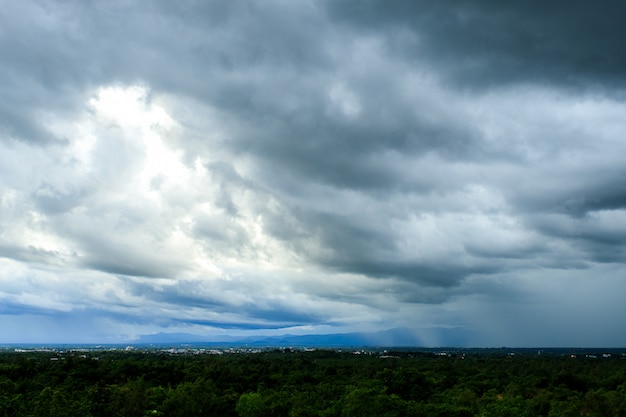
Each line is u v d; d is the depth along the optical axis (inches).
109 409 3297.2
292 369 6358.3
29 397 3486.7
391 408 3147.1
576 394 4904.0
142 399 3484.3
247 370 5821.9
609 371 6840.6
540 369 6958.7
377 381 4365.2
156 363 5684.1
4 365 4719.5
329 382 5206.7
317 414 3324.3
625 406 4156.0
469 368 7062.0
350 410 3125.0
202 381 4222.4
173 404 3501.5
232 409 3659.0
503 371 6865.2
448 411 3292.3
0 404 3011.8
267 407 3472.0
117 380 4628.4
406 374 4475.9
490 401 4237.2
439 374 6250.0
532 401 4308.6
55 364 5044.3
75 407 3110.2
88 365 5002.5
